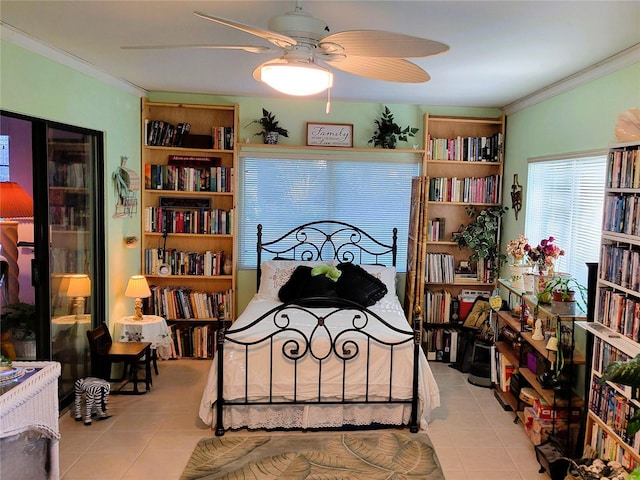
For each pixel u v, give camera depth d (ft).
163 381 13.84
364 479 9.04
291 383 10.73
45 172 10.79
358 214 16.79
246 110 16.14
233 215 15.89
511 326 12.54
